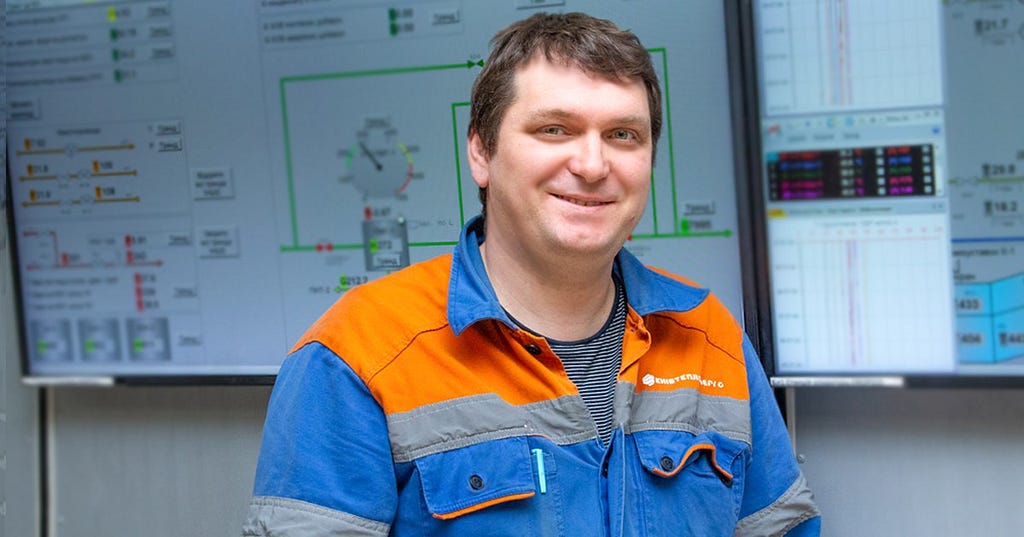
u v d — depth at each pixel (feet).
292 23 4.90
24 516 5.53
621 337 3.54
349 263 4.97
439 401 3.27
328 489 3.22
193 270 5.18
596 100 3.14
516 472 3.19
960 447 4.63
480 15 4.68
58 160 5.26
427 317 3.40
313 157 4.96
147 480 5.41
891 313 4.52
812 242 4.56
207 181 5.09
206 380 5.15
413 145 4.82
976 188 4.40
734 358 3.72
